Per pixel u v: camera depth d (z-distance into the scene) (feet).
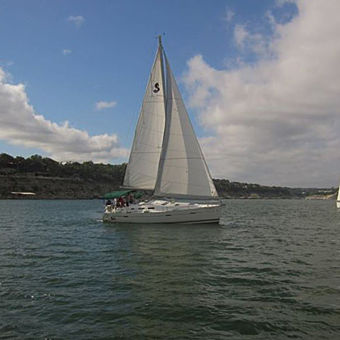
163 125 90.74
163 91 90.58
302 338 22.16
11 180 446.19
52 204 297.94
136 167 92.27
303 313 26.48
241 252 53.36
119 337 22.34
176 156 87.35
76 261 46.37
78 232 81.15
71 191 481.87
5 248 57.93
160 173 87.81
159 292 31.78
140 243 61.67
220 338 22.22
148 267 42.27
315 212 193.98
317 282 35.42
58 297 30.30
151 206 88.74
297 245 61.93
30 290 32.45
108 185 531.91
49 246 59.88
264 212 188.03
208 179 87.66
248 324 24.36
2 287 33.50
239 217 142.31
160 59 90.38
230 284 34.58
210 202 89.86
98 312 26.63
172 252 52.75
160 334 22.80
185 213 86.02
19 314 26.25
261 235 77.10
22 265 44.01
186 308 27.50
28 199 436.76
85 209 211.61
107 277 37.29
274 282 35.35
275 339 22.08
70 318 25.44
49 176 505.66
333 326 24.03
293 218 139.54
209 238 68.23
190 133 88.17
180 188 86.69
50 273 39.34
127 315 26.02
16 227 95.71
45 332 23.06
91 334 22.76
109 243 62.34
